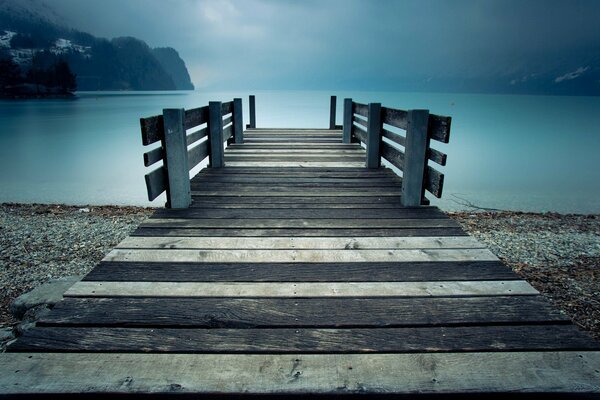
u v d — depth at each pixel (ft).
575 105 452.35
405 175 12.49
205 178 16.57
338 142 27.58
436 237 10.00
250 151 23.66
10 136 110.11
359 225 10.86
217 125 18.33
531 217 30.42
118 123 151.02
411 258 8.75
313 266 8.32
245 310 6.65
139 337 5.88
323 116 174.50
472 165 74.59
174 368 5.23
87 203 37.96
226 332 6.04
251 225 10.82
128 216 29.09
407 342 5.85
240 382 4.99
